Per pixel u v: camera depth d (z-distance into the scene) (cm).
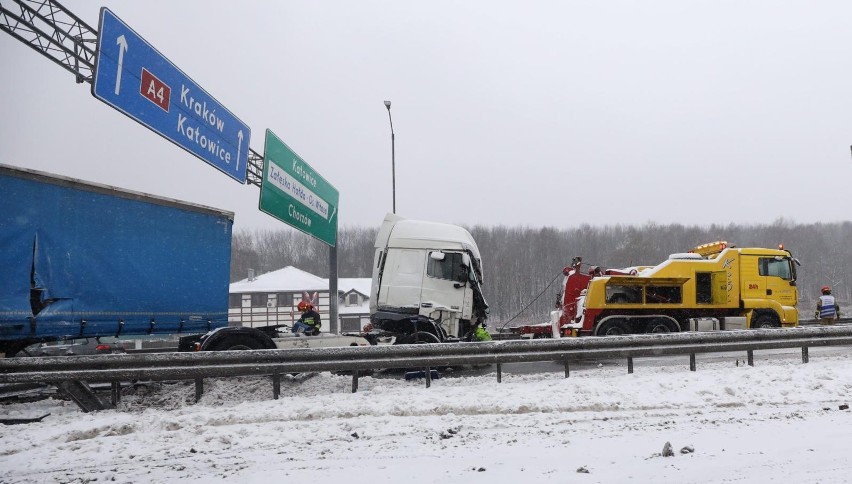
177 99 1041
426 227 1332
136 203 939
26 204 802
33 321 799
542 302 6322
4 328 771
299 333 1098
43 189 821
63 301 835
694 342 944
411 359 832
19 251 791
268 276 5219
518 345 877
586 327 1420
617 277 1423
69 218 849
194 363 757
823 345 1006
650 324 1436
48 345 1161
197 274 1034
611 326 1418
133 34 916
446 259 1308
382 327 1303
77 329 851
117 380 732
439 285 1299
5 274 776
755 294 1512
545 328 1598
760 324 1509
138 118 931
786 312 1517
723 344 952
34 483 481
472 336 1325
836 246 7844
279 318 4959
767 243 7850
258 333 914
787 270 1551
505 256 6981
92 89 834
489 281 6562
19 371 705
